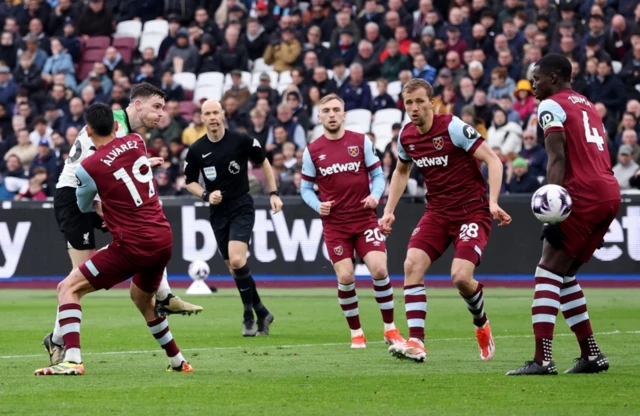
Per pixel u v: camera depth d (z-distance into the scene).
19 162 46.84
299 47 51.91
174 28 53.41
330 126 21.95
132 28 56.34
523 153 41.41
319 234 41.31
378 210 40.97
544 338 16.19
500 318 28.23
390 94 48.62
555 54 16.28
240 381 15.76
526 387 14.84
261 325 24.67
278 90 51.12
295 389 14.83
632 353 19.61
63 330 16.64
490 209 17.67
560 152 15.73
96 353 20.44
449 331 25.00
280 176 43.50
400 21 50.50
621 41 45.84
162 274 16.64
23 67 52.88
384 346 21.75
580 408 12.95
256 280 41.88
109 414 12.62
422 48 48.22
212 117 24.75
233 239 24.61
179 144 45.34
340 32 50.66
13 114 51.62
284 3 53.94
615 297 35.28
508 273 40.09
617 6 48.72
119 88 48.97
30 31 54.91
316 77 48.25
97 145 16.39
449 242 18.78
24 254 43.09
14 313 30.89
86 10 55.28
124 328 26.23
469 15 48.47
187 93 51.78
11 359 19.44
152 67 51.44
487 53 47.12
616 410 12.78
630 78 44.62
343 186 21.75
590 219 15.86
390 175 41.69
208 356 19.72
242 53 52.25
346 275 21.48
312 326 26.80
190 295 38.78
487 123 43.66
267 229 41.78
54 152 46.31
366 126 47.34
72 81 52.81
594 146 16.00
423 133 18.31
